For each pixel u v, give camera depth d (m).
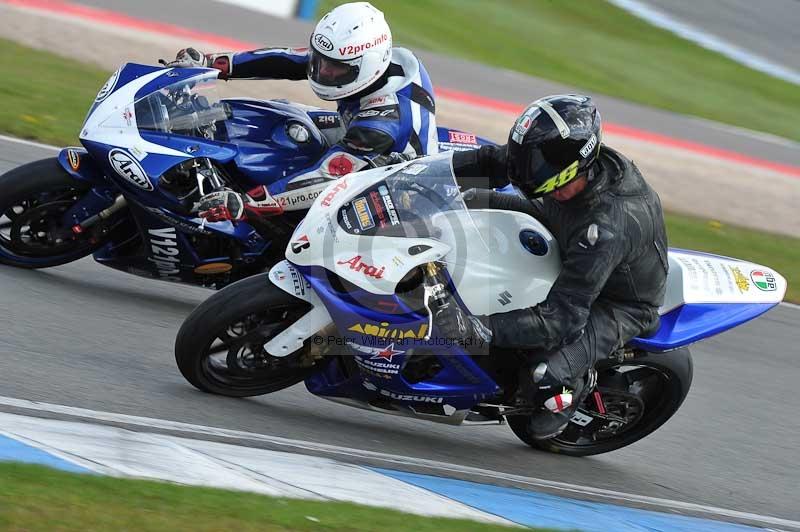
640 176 16.19
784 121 67.25
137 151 19.92
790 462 21.36
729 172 49.62
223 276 21.55
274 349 16.36
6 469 11.55
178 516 11.38
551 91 57.84
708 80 71.94
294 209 20.53
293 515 12.12
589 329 16.44
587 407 18.77
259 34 53.09
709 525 16.55
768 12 90.56
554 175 14.98
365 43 20.22
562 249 16.53
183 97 20.91
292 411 17.88
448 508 14.24
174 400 16.62
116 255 21.52
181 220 20.38
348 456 16.02
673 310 18.00
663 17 83.50
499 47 66.12
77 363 17.31
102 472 12.38
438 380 16.77
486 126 45.88
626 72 68.62
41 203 20.64
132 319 20.44
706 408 23.31
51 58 41.50
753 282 18.92
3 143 30.16
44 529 10.37
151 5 53.31
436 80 52.66
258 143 21.41
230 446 14.90
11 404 14.63
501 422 17.95
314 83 20.70
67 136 32.59
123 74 21.09
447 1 72.69
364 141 20.38
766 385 25.62
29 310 19.28
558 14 78.44
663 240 16.38
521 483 17.09
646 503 17.48
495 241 16.44
